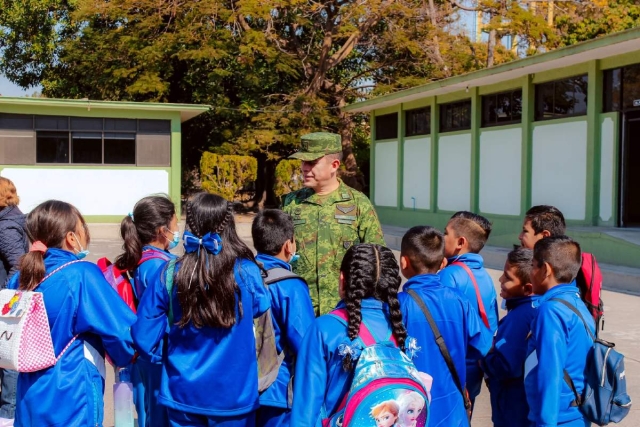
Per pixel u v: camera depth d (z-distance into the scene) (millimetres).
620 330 7820
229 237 2922
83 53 26125
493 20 22359
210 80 25016
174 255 3674
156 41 24594
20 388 3014
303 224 4066
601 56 13227
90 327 2986
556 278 3084
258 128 25250
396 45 25703
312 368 2604
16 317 2891
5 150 20266
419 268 3111
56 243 3086
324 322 2654
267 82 26438
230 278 2863
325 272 4000
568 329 2902
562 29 23766
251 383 2967
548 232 3814
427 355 2885
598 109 13727
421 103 20438
